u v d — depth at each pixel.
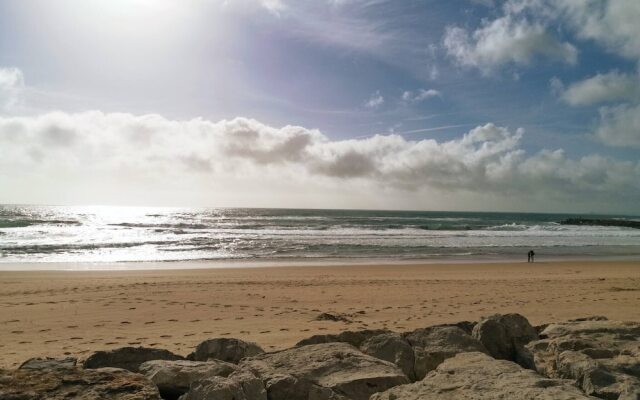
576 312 11.77
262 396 3.84
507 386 3.73
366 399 4.01
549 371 4.62
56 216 75.69
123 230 46.22
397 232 48.47
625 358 4.50
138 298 13.78
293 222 64.88
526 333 5.64
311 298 14.03
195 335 8.97
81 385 3.79
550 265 25.94
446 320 10.77
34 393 3.59
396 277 19.80
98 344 8.18
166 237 39.53
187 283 17.00
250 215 94.62
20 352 7.51
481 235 47.03
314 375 4.29
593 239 46.50
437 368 4.55
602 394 3.76
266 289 15.73
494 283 17.70
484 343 5.49
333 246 34.97
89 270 21.75
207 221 65.75
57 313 11.51
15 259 25.70
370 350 5.20
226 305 12.74
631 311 12.06
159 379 4.17
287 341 8.24
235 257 28.48
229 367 4.51
